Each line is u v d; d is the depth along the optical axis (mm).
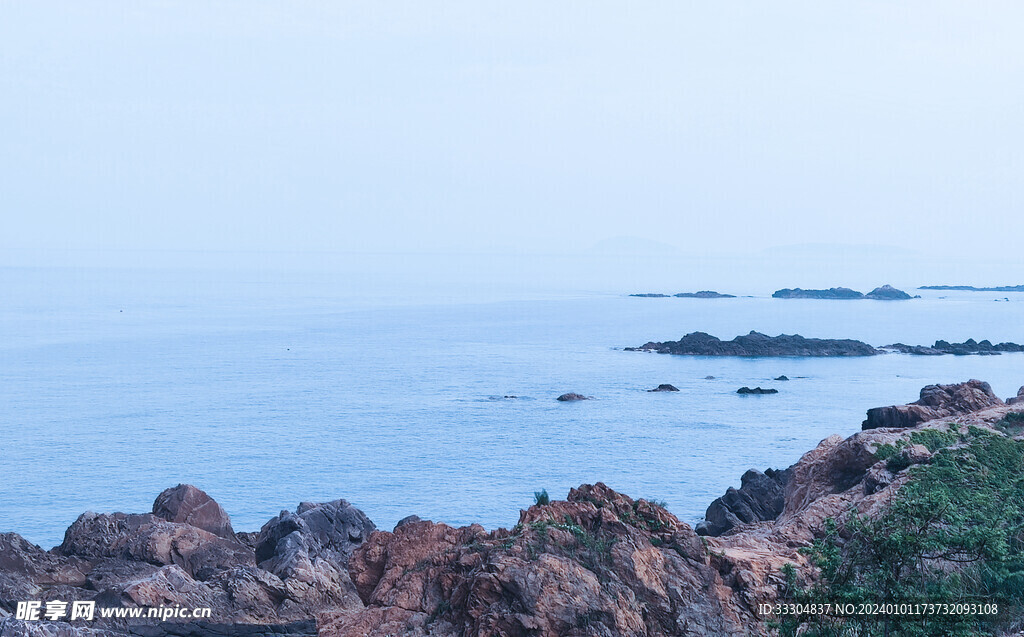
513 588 31438
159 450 168625
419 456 159625
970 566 35719
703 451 160500
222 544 55375
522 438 175125
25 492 135625
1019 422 54156
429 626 32344
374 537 36594
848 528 36500
